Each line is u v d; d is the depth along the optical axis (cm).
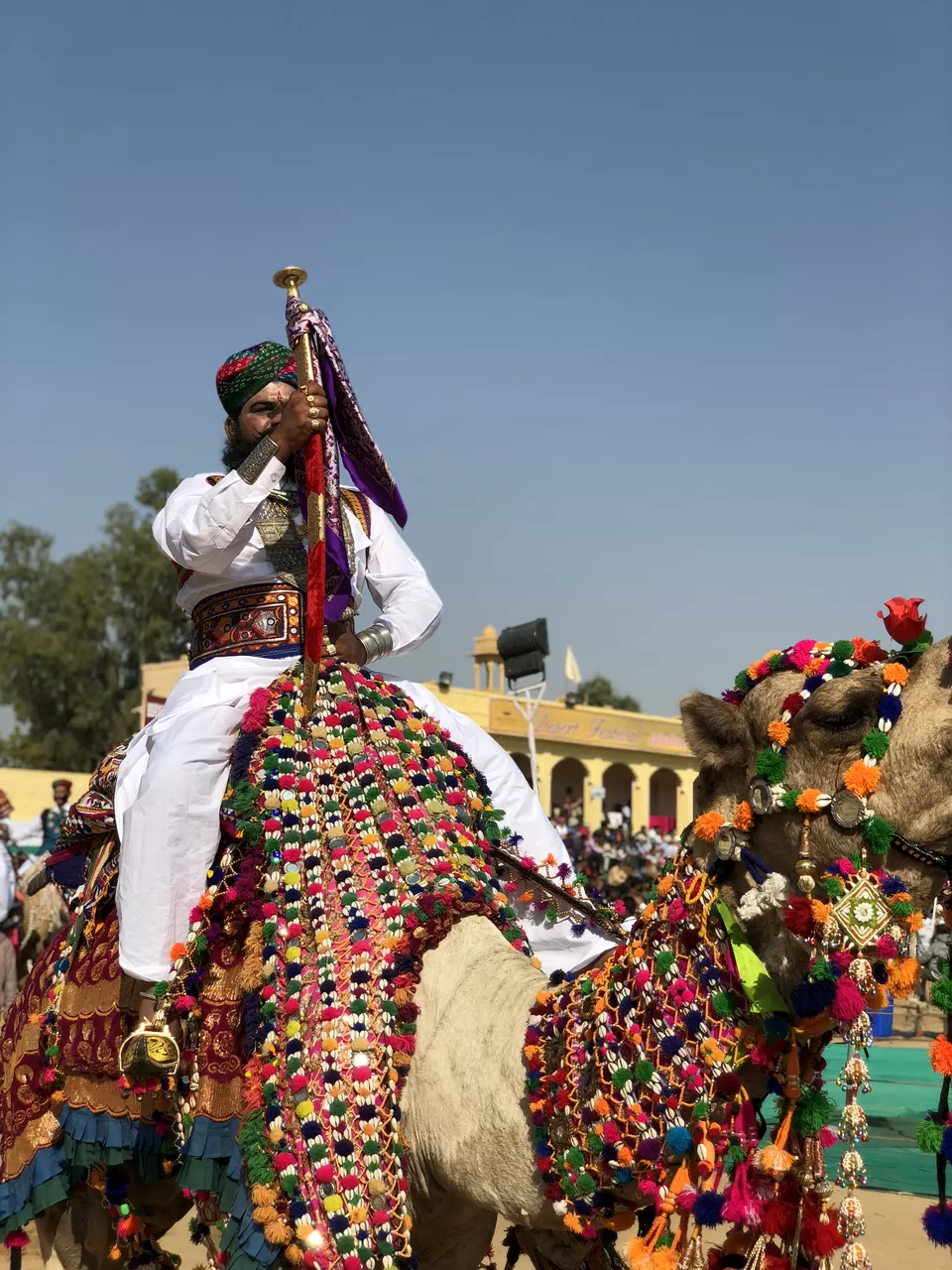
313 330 370
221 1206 313
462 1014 298
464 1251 316
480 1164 284
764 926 248
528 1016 287
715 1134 244
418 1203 304
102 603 6131
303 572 393
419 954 311
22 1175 376
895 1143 895
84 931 382
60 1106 371
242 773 346
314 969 310
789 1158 234
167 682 4034
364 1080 294
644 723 4216
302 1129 292
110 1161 351
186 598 405
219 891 336
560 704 3912
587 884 382
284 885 321
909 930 233
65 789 1623
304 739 348
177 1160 346
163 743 353
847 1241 239
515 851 376
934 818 227
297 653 384
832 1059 1206
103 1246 389
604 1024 261
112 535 6303
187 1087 329
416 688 403
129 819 347
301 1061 298
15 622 6119
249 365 415
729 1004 246
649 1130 252
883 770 230
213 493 365
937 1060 227
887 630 238
